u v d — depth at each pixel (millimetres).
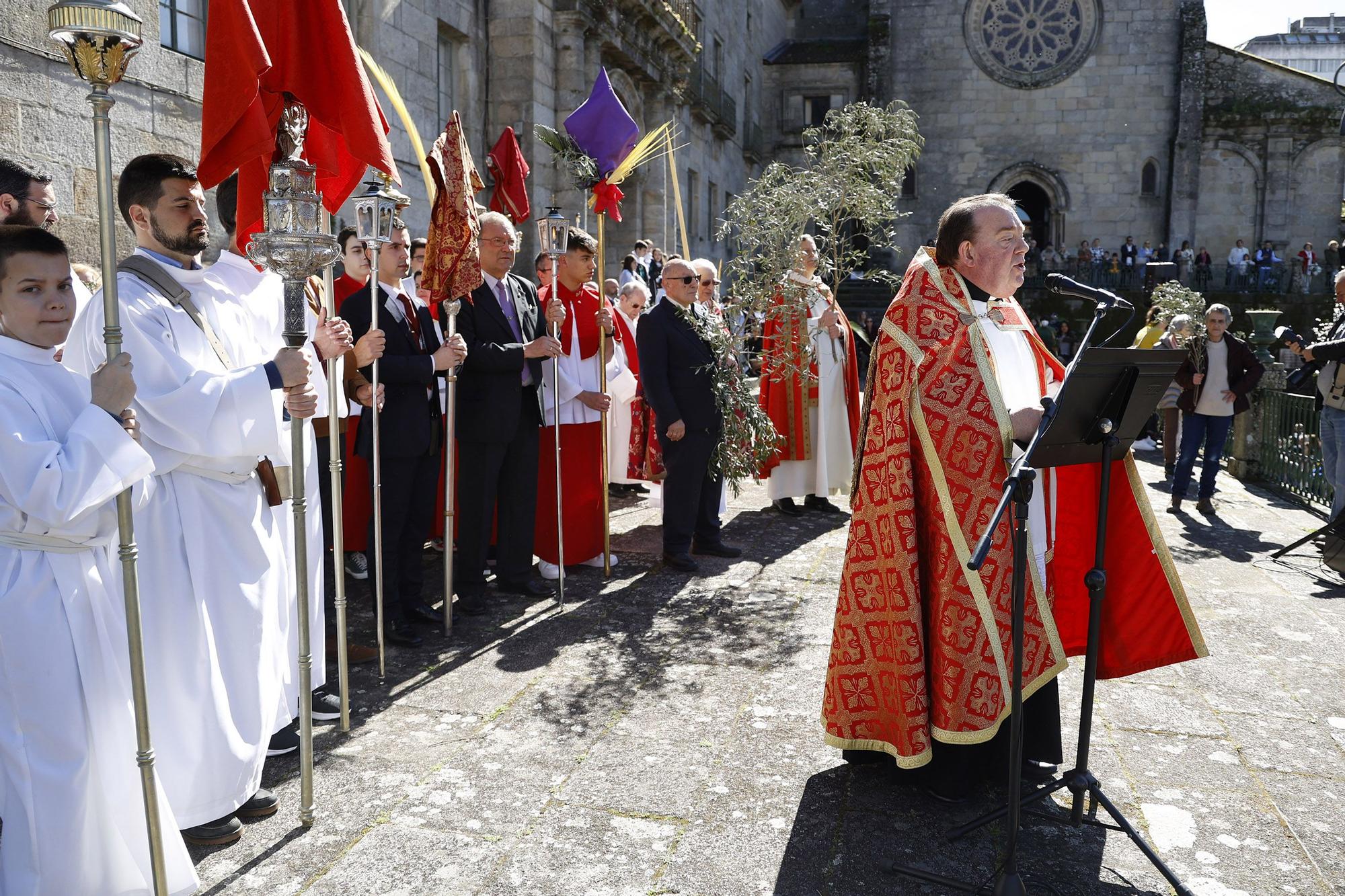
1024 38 32188
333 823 3047
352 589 5445
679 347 5820
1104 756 3561
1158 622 3375
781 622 4996
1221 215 31859
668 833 3004
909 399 3088
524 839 2965
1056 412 2537
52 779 2334
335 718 3811
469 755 3512
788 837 2992
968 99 32562
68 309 2432
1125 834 2959
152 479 2748
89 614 2426
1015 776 2576
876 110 6684
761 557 6297
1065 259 29703
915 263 3275
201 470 2863
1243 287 28422
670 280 5848
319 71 3096
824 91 34125
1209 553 6602
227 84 2729
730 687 4145
